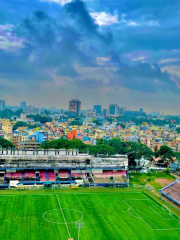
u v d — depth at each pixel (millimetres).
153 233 87938
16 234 81000
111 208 106125
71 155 140750
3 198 108562
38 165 129875
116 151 193875
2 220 89500
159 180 148500
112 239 82438
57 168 131375
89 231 86250
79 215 97812
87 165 135875
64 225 89188
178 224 95375
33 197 111875
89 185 129375
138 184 137875
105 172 139000
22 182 122250
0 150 134000
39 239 79062
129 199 116812
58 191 120688
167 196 118500
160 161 194500
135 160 193250
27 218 92312
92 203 110000
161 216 101062
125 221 95375
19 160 129500
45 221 91125
